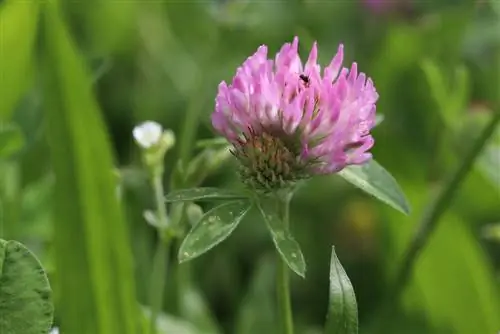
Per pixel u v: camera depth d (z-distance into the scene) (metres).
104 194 0.36
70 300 0.36
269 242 0.45
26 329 0.33
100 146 0.36
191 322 0.41
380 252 0.44
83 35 0.48
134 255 0.42
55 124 0.36
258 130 0.33
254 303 0.42
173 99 0.48
